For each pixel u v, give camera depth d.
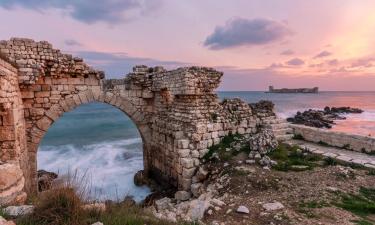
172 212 9.42
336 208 8.25
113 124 52.62
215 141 14.91
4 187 5.87
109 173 20.80
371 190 9.59
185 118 14.88
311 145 15.76
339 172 11.02
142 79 17.52
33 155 14.36
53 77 14.75
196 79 14.39
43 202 5.59
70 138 38.47
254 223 7.70
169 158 15.81
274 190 9.88
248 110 16.31
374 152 13.56
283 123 17.67
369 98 160.75
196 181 13.45
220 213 8.52
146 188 17.33
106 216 5.87
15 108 11.55
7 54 12.88
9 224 4.38
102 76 16.44
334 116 55.78
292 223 7.47
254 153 13.15
